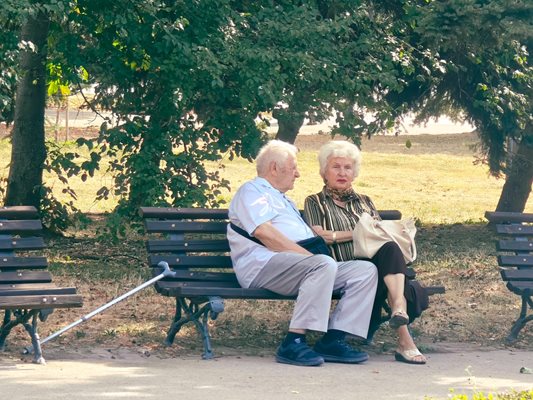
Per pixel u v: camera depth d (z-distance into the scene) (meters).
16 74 12.93
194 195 13.88
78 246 15.88
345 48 14.65
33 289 7.70
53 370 7.11
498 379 7.36
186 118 14.72
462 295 11.70
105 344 8.41
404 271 8.01
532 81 17.58
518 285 9.10
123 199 14.37
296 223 8.22
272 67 13.65
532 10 14.71
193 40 13.75
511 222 9.60
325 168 8.61
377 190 31.05
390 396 6.54
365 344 8.74
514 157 19.62
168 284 8.19
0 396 6.16
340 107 14.81
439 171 37.22
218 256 8.73
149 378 6.88
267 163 8.33
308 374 7.25
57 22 15.43
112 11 13.27
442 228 20.66
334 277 7.73
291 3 14.76
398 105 17.55
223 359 7.86
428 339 9.23
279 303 10.62
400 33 16.61
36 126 17.00
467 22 14.82
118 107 14.66
